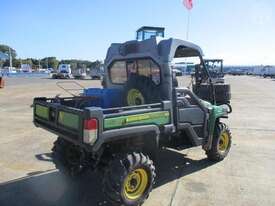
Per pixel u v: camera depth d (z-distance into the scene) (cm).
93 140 381
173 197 462
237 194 476
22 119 1077
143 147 464
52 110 461
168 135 507
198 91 593
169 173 558
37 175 543
